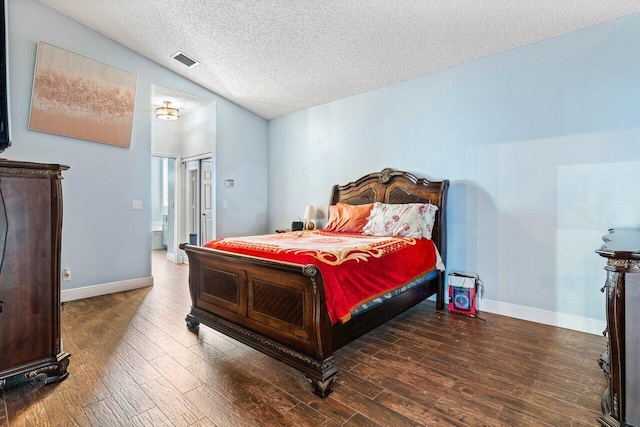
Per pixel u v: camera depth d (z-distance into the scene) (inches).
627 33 102.7
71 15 135.6
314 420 64.6
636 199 101.7
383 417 65.6
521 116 123.3
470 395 73.2
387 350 96.7
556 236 116.3
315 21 121.9
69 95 136.9
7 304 72.3
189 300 144.0
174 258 237.8
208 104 202.5
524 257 123.3
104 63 146.7
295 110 207.2
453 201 141.6
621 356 58.0
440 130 145.5
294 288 78.7
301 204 206.8
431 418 65.2
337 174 186.7
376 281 95.0
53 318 78.6
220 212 201.3
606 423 60.0
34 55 128.1
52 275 78.7
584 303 111.0
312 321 74.0
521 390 75.2
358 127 176.4
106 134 150.0
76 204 142.9
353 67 150.3
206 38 141.9
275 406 69.1
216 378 80.0
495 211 130.0
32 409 67.7
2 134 80.0
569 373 82.7
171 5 124.4
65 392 73.9
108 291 152.9
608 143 106.0
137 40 149.6
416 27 117.9
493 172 130.4
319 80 165.9
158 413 66.6
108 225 152.9
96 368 84.5
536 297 120.7
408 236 131.9
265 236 133.0
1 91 79.8
